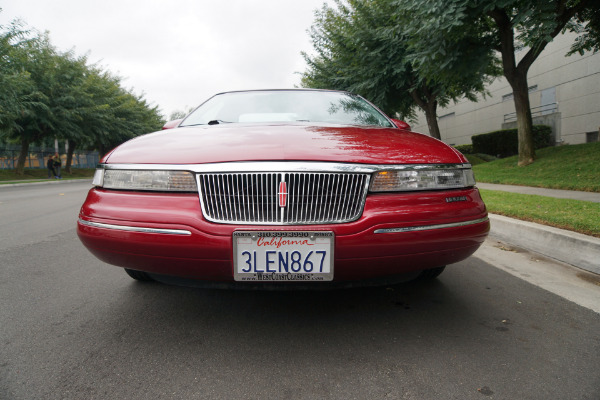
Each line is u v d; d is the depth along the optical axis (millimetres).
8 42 16797
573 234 3398
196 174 1854
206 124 2865
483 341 1941
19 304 2455
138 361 1762
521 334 2020
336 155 1892
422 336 1997
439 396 1494
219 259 1803
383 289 2707
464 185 2049
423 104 17750
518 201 5457
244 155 1870
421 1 9359
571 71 17469
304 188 1812
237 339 1973
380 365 1720
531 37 8164
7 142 27656
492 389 1538
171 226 1813
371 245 1801
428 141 2299
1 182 17469
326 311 2326
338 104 3191
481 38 11617
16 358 1789
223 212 1812
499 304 2428
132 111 33875
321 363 1738
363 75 15289
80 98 24359
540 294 2600
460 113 27172
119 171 1994
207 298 2553
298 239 1774
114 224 1891
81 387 1560
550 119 18328
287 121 2873
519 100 11312
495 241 4141
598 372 1659
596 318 2213
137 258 1898
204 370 1686
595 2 10570
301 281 1824
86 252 3840
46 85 22656
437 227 1883
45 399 1479
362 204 1838
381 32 14125
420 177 1940
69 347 1895
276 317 2242
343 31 16078
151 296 2594
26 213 6789
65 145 37562
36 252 3838
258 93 3365
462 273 3068
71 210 7215
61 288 2756
